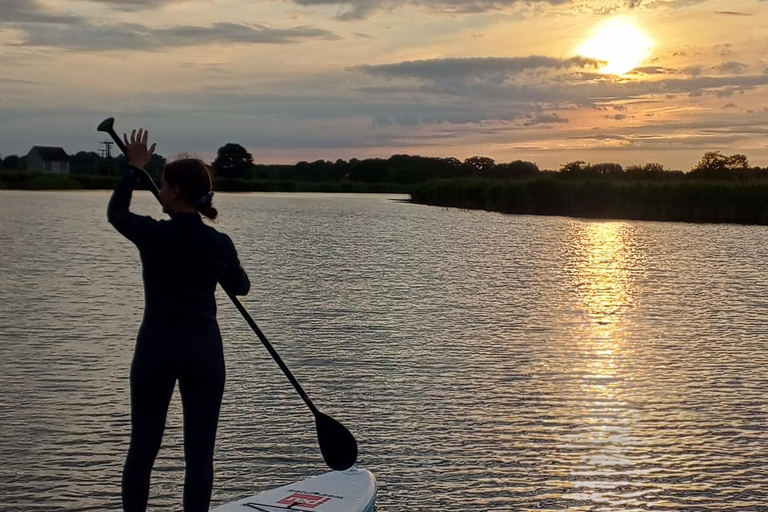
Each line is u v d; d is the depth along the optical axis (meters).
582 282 17.06
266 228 32.84
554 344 10.84
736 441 7.10
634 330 11.88
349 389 8.52
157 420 4.02
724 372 9.44
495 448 6.87
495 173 93.06
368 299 14.29
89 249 21.98
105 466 6.34
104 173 101.31
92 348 10.03
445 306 13.70
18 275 16.58
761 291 15.99
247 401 8.02
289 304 13.59
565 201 44.81
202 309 3.97
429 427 7.36
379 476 6.25
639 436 7.20
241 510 4.68
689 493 6.02
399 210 51.28
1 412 7.49
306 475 6.29
